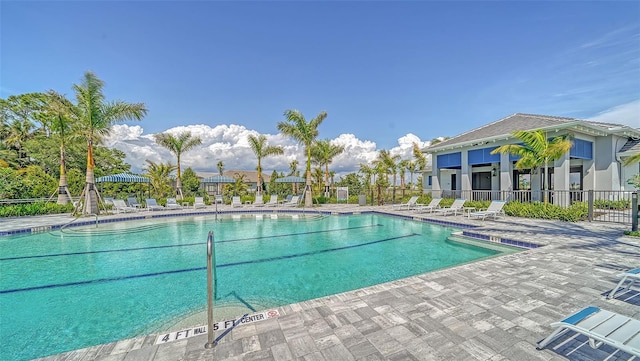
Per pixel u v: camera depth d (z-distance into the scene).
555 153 11.04
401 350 2.40
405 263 6.41
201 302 4.32
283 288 4.91
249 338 2.60
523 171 16.58
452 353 2.36
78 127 14.16
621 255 5.42
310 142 19.19
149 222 12.88
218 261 6.61
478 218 11.35
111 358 2.32
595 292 3.62
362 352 2.37
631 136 14.05
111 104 13.81
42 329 3.54
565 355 2.30
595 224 9.23
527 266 4.77
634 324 2.17
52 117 15.95
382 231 10.45
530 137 11.41
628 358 2.22
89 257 6.98
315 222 12.81
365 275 5.60
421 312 3.11
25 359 2.94
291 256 7.04
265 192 29.75
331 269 5.99
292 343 2.52
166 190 26.39
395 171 24.69
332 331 2.72
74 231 10.67
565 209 10.27
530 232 7.92
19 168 21.66
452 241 8.52
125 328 3.55
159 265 6.31
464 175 16.23
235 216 14.82
